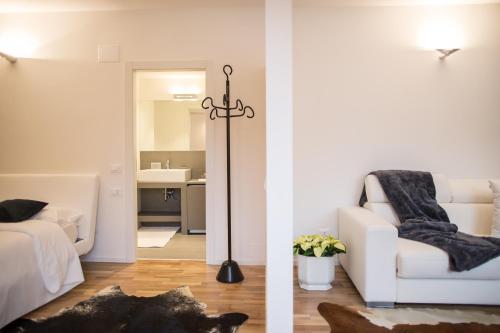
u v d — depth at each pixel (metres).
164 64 3.32
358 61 3.26
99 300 2.52
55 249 2.54
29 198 3.29
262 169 3.31
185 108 5.22
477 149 3.23
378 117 3.27
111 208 3.40
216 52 3.30
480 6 3.19
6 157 3.46
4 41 3.40
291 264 1.62
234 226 3.33
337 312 2.31
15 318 2.17
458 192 3.02
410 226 2.72
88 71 3.37
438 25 3.21
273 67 1.59
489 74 3.20
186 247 3.97
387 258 2.33
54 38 3.38
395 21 3.23
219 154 3.33
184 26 3.31
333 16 3.26
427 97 3.24
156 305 2.43
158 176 4.87
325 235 3.32
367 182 3.09
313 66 3.28
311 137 3.31
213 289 2.73
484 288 2.29
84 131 3.39
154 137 5.25
